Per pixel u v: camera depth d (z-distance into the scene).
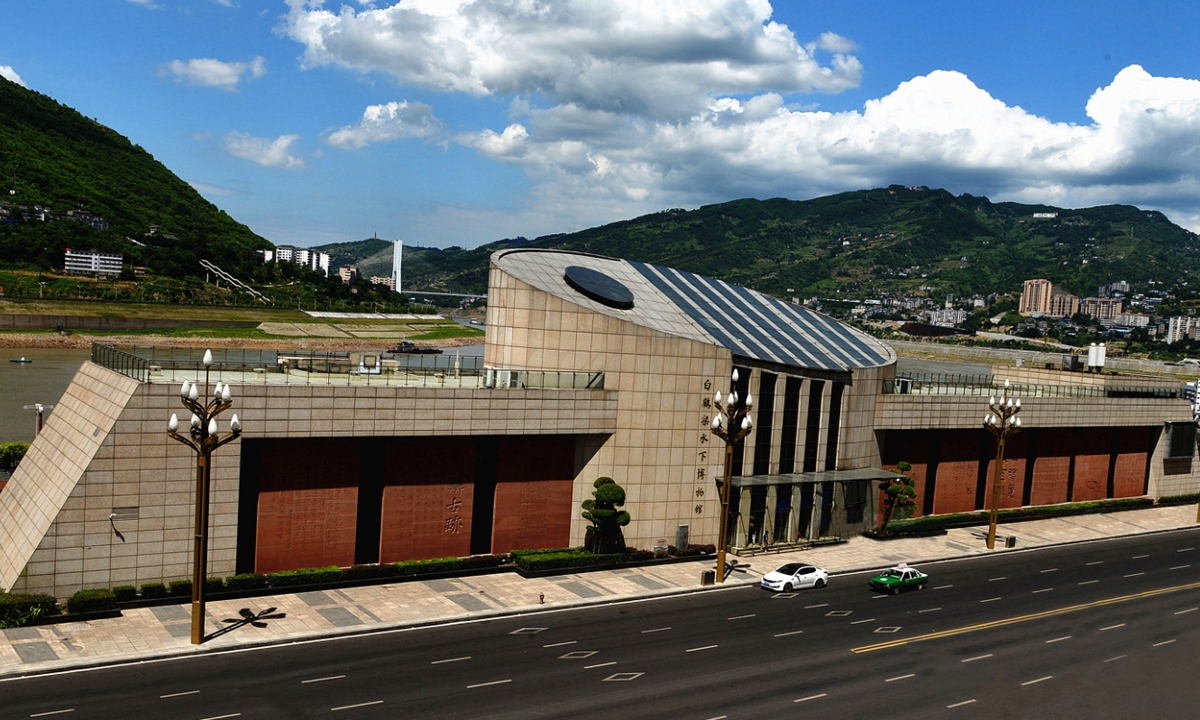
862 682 41.88
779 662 43.84
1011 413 71.94
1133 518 88.19
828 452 72.19
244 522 49.84
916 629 50.56
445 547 56.12
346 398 50.66
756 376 66.00
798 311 88.94
